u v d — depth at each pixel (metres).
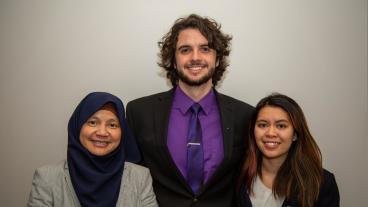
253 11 2.00
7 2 2.05
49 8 2.03
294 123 1.53
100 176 1.43
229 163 1.63
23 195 2.12
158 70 2.04
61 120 2.08
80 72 2.05
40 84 2.07
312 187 1.50
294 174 1.54
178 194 1.61
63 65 2.05
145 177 1.55
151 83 2.05
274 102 1.55
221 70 1.88
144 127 1.71
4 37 2.07
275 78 2.02
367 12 1.99
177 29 1.73
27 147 2.11
